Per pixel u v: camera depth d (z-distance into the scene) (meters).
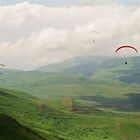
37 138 146.62
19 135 132.62
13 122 146.12
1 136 125.69
